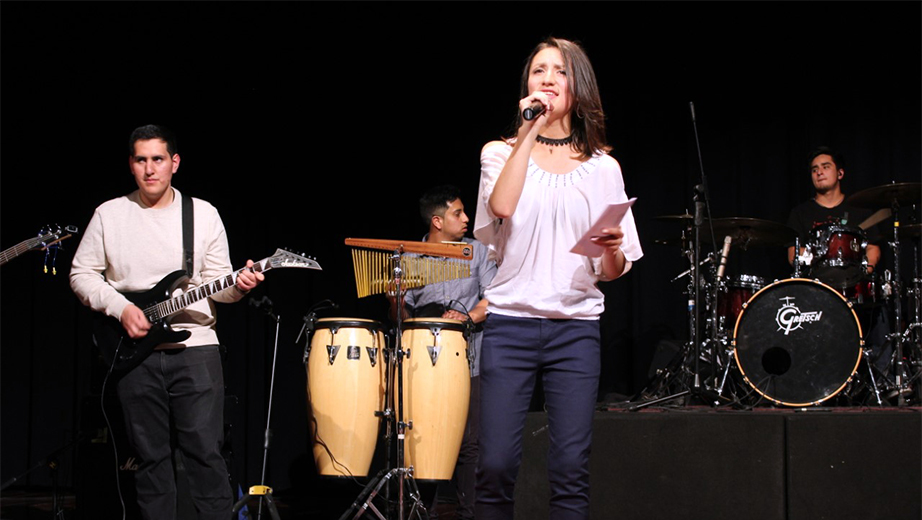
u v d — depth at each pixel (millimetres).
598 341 2213
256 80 5629
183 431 3164
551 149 2236
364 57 5633
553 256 2160
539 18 5496
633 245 2221
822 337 4105
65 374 5492
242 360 5422
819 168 5055
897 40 5215
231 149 5605
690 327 4684
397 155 5570
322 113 5633
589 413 2141
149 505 3121
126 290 3234
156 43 5617
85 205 5551
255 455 5363
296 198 5582
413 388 3650
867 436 3328
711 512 3336
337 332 3699
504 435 2129
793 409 3775
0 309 5562
